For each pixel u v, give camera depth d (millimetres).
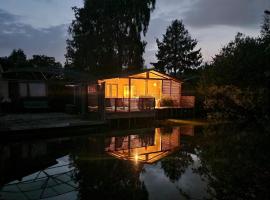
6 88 17344
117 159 7863
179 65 46781
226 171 6477
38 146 9711
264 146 8641
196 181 5824
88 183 5660
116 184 5590
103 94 13922
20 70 17938
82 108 16641
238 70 11117
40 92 18406
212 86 13828
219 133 12078
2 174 6277
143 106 16281
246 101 10930
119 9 28859
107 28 28766
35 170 6629
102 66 30078
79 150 9109
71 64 36125
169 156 8297
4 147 9500
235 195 4965
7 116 15445
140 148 9578
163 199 4793
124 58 29844
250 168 6570
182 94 24172
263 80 9711
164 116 18422
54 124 11828
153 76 19203
